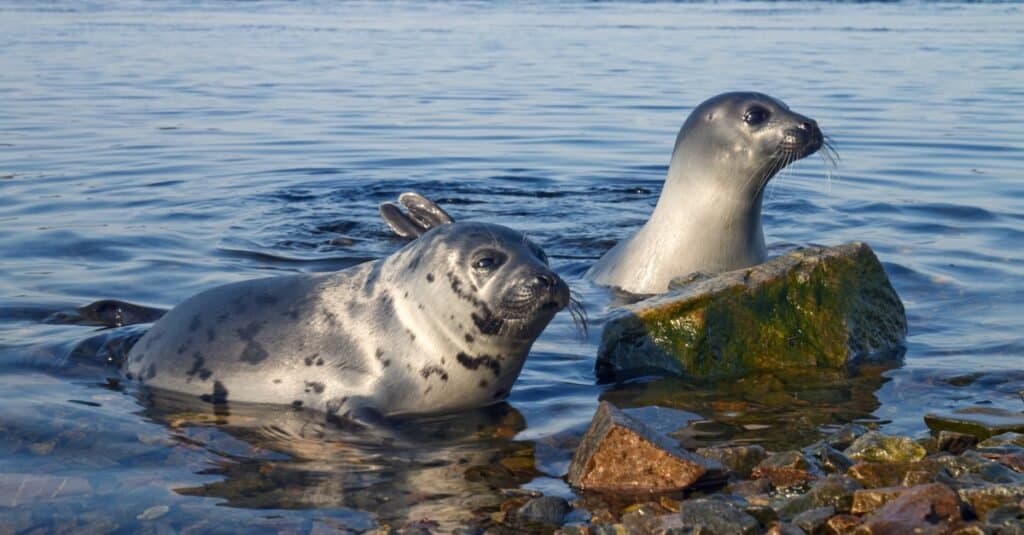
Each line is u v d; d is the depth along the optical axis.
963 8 49.84
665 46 31.78
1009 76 24.08
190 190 13.34
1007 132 17.23
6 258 9.95
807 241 11.11
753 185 9.70
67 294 8.88
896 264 10.03
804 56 28.52
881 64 26.48
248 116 19.16
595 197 13.52
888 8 50.19
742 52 29.78
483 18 44.34
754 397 7.04
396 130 17.91
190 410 6.73
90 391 6.97
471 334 6.79
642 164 15.36
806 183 13.97
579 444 6.21
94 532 5.04
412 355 6.88
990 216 11.93
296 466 5.90
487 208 12.84
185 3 51.62
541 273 6.61
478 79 24.17
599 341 8.23
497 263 6.74
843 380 7.33
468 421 6.70
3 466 5.74
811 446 6.10
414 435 6.45
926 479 5.51
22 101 20.28
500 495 5.56
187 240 10.86
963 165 14.88
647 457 5.67
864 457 5.88
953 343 7.94
